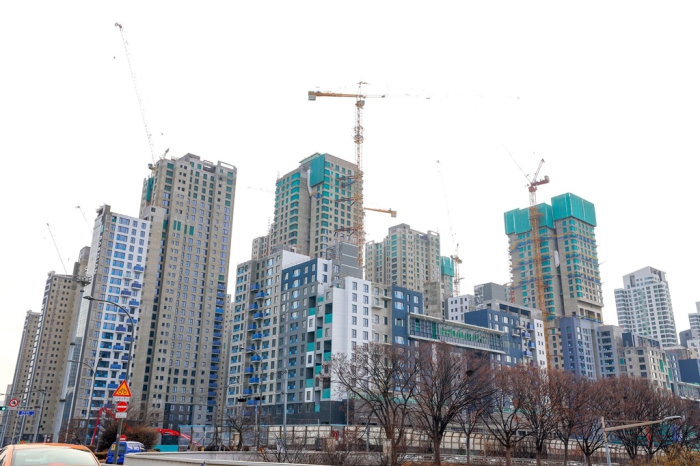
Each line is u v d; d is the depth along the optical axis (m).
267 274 180.88
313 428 114.69
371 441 95.56
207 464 25.48
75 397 177.62
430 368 76.06
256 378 170.62
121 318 193.25
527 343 195.88
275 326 170.38
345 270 166.88
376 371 76.25
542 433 79.25
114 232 199.38
